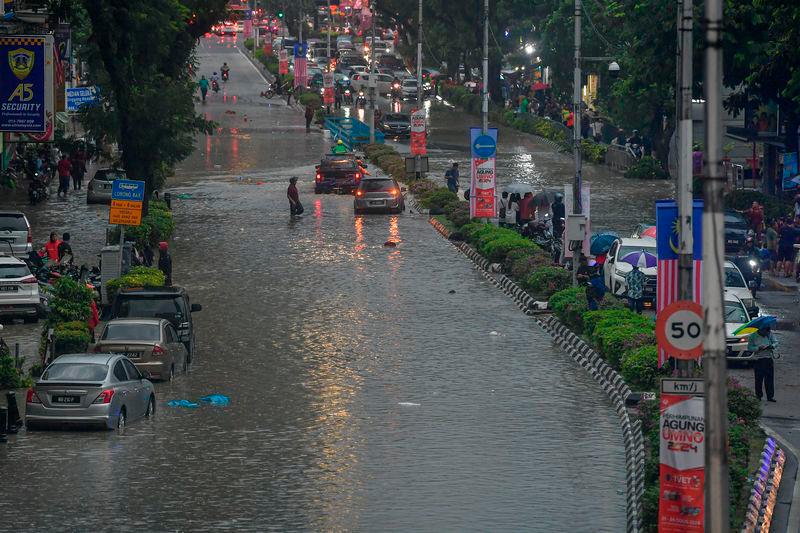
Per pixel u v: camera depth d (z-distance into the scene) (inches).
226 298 3676.2
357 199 5482.3
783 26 3951.8
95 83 4724.4
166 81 4643.2
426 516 1815.9
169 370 2711.6
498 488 1961.1
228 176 6697.8
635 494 1846.7
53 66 3459.6
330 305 3590.1
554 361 2947.8
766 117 5398.6
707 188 1140.5
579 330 3181.6
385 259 4377.5
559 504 1875.0
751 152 6471.5
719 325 1139.3
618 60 6574.8
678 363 2017.7
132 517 1793.8
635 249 3777.1
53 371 2300.7
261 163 7229.3
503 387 2684.5
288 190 5374.0
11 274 3280.0
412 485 1975.9
